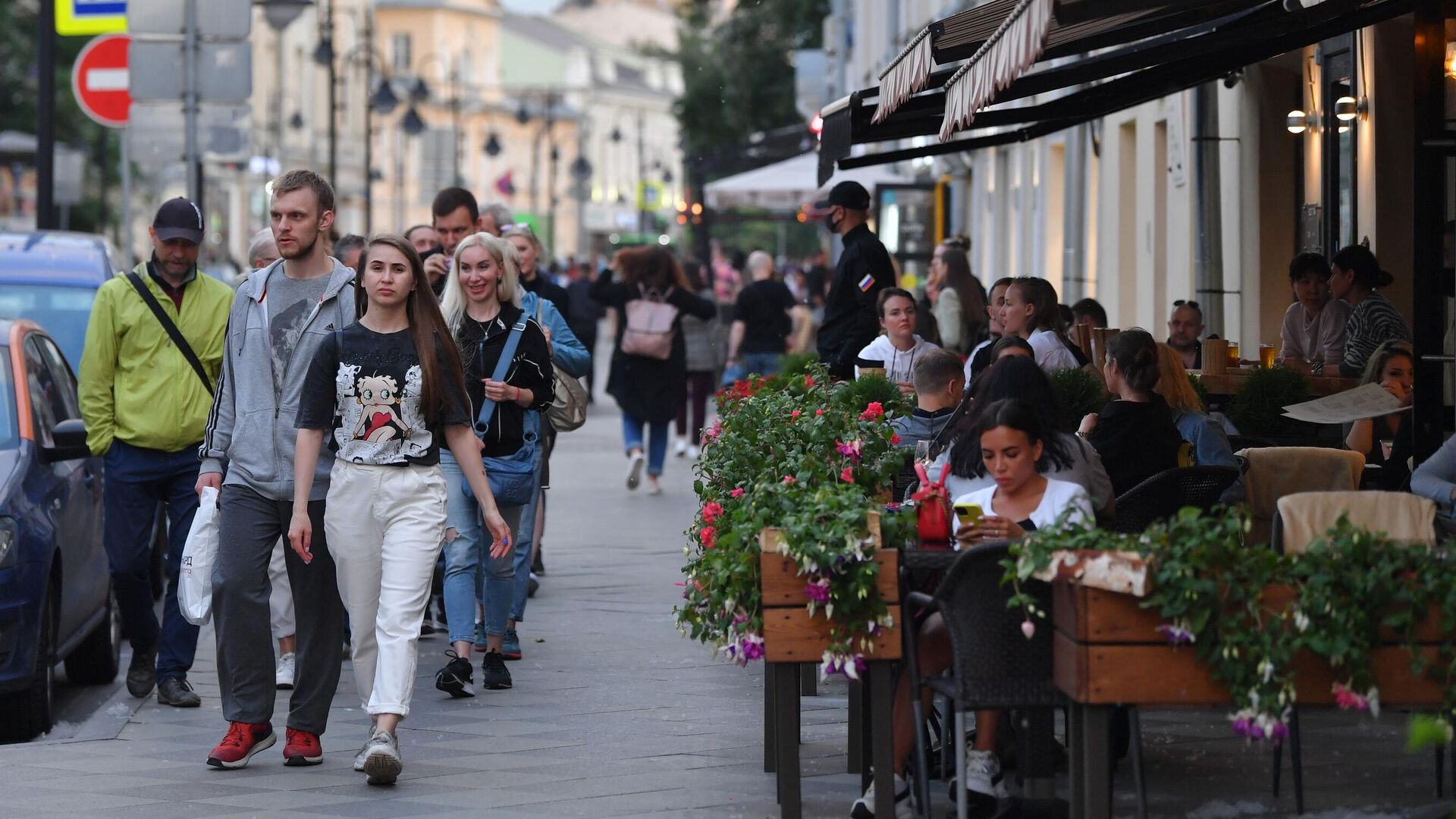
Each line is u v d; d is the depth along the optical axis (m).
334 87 96.50
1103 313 36.41
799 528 16.88
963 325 39.41
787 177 79.19
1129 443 22.25
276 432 21.14
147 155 39.75
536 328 25.77
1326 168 40.00
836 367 35.31
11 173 143.62
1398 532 18.89
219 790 20.16
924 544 18.84
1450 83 23.36
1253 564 15.13
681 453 62.62
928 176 91.75
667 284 51.25
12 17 156.88
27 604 23.92
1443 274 23.59
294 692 21.36
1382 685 15.27
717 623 17.92
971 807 18.11
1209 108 42.09
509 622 27.86
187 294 25.38
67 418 28.81
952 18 22.95
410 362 20.38
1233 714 15.32
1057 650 16.02
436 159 148.00
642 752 21.83
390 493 20.38
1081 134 59.38
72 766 21.42
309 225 21.48
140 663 26.28
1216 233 42.25
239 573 21.08
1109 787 15.44
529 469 25.70
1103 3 15.66
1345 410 25.92
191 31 39.31
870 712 18.62
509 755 21.70
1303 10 23.86
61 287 37.72
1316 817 18.19
